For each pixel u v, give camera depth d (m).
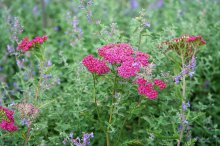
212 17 1.33
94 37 1.20
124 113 0.97
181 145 0.99
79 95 0.98
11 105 0.91
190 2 1.48
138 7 1.52
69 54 1.22
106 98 0.96
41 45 0.88
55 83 1.03
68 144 0.95
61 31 1.44
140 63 0.86
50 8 1.57
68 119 0.97
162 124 0.94
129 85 0.90
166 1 1.56
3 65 1.29
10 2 1.60
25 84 1.07
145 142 0.96
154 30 1.27
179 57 0.93
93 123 0.99
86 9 1.06
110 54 0.86
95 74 0.86
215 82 1.19
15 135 0.89
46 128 0.95
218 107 1.12
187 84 1.07
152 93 0.84
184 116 0.89
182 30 1.22
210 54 1.20
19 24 1.10
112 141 0.96
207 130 1.01
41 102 0.94
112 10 1.36
